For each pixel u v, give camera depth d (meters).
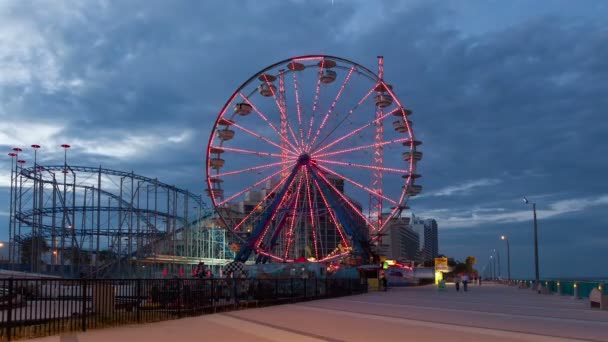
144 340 18.31
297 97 69.00
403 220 68.00
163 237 88.94
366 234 69.62
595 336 19.58
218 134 68.50
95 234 82.81
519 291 66.75
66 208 82.00
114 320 23.16
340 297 49.22
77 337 19.03
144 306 25.20
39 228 84.38
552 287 59.75
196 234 105.31
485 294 56.75
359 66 67.69
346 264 69.25
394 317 27.22
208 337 19.14
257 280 35.66
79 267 79.44
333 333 20.34
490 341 18.12
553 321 25.22
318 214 69.69
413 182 65.62
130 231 84.06
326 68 69.00
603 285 34.16
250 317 27.02
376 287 67.19
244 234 70.25
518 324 23.78
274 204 68.38
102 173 94.62
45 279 20.17
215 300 30.84
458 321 25.12
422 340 18.33
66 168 84.88
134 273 84.88
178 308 26.53
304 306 35.78
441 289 68.88
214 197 68.31
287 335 19.73
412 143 66.06
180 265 96.38
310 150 67.75
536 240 70.44
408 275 96.88
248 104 68.56
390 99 67.50
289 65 69.06
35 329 19.83
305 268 59.59
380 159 67.00
